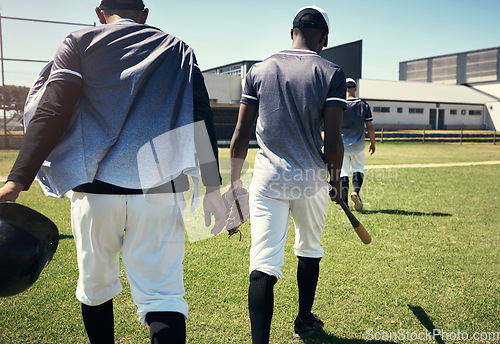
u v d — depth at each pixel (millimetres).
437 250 3770
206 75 35125
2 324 2266
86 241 1404
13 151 15148
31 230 1311
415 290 2822
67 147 1348
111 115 1338
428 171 10586
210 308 2523
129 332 2197
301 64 1926
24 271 1275
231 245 3852
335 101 1883
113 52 1362
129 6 1515
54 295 2660
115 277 1541
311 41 2043
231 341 2141
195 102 1442
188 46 1539
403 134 31078
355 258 3498
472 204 6066
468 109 41719
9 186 1245
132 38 1404
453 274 3150
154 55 1401
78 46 1345
